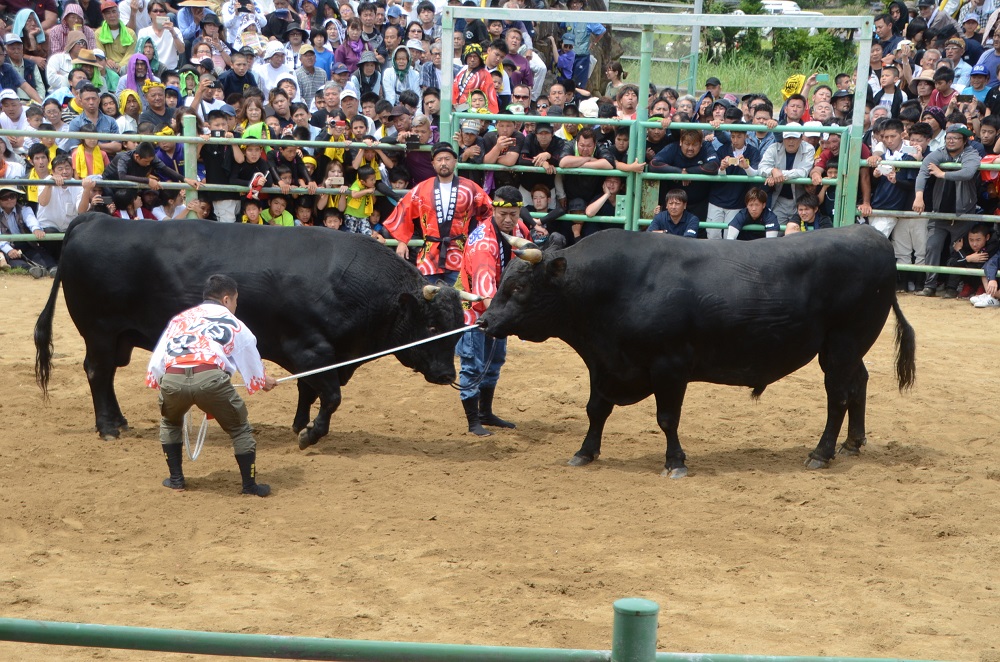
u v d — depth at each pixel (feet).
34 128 45.16
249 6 57.00
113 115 46.70
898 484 23.35
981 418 28.60
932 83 49.65
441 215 28.73
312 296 23.99
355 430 26.89
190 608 16.38
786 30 72.49
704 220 43.11
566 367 33.71
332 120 43.91
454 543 19.40
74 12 52.37
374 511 21.02
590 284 23.04
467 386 26.00
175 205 43.75
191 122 42.37
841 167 41.50
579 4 61.93
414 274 25.05
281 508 21.08
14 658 15.02
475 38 59.16
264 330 24.36
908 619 16.60
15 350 33.27
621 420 28.19
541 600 17.04
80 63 49.52
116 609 16.24
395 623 15.99
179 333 21.24
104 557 18.57
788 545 19.76
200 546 19.15
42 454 23.94
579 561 18.69
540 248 25.55
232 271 24.16
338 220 43.42
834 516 21.22
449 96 41.91
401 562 18.49
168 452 21.84
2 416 26.78
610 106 46.73
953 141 41.91
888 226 43.98
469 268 26.66
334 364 24.25
